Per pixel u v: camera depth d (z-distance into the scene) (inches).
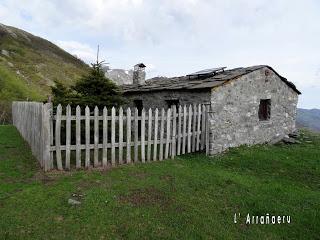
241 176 374.0
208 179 343.6
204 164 419.2
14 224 221.1
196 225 242.2
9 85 1556.3
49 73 2353.6
